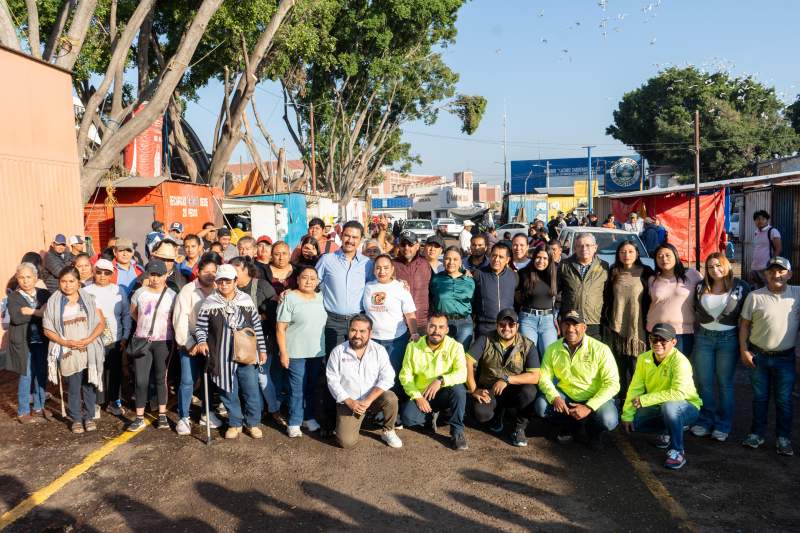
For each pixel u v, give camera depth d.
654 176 56.06
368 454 5.80
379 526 4.46
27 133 9.55
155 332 6.39
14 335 6.56
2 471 5.43
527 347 6.15
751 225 14.64
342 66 32.88
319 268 6.77
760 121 49.81
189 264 7.69
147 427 6.54
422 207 80.88
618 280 6.52
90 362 6.27
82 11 11.37
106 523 4.53
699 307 5.95
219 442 6.10
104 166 12.39
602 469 5.42
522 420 6.02
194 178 24.41
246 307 6.08
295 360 6.22
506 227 31.88
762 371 5.63
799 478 5.11
